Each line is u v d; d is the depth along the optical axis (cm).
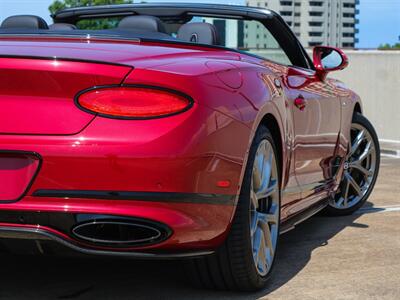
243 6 425
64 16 473
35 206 256
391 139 1389
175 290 327
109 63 264
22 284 336
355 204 543
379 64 1409
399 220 521
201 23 371
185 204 264
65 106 261
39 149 256
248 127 298
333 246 429
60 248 262
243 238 299
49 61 259
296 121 380
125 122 259
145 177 256
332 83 493
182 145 260
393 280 352
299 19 15175
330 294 327
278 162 353
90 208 255
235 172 288
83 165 255
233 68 311
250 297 320
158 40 328
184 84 268
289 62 473
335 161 494
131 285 335
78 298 314
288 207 381
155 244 264
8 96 264
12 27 398
